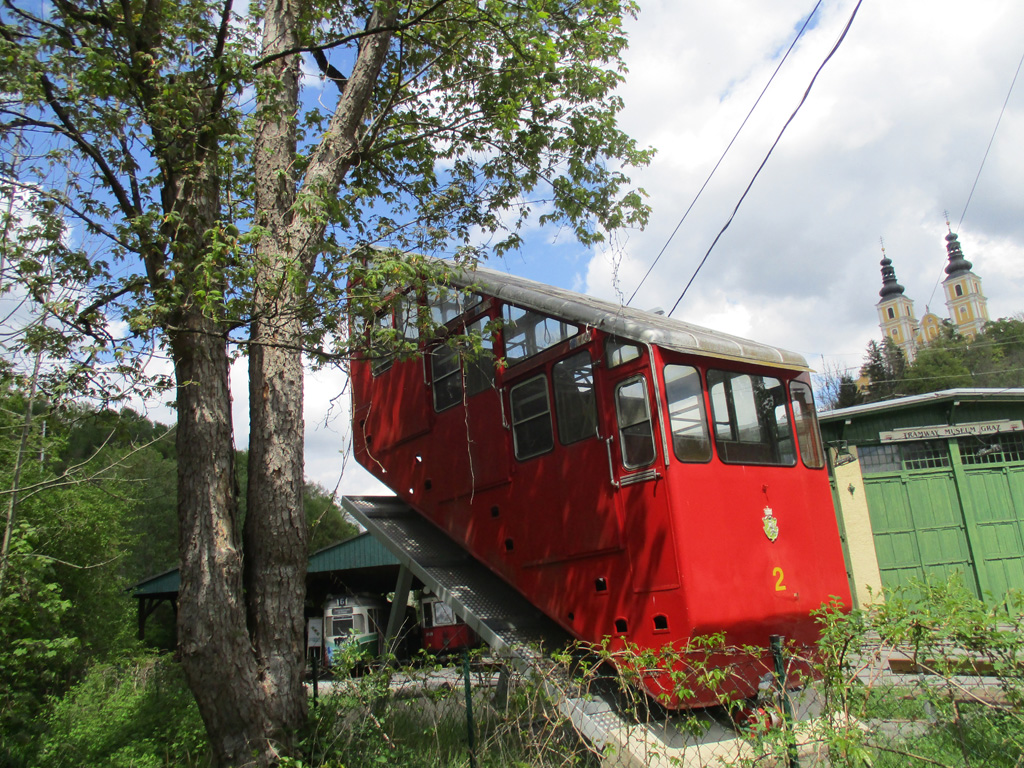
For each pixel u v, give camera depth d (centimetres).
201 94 671
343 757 577
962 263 12188
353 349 651
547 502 797
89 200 657
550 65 805
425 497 985
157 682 1137
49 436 675
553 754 554
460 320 960
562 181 942
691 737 600
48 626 940
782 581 716
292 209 620
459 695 668
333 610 2142
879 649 420
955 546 1563
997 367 6412
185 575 562
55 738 806
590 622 726
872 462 1636
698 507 679
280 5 788
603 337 761
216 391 608
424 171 970
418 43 883
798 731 421
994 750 409
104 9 676
